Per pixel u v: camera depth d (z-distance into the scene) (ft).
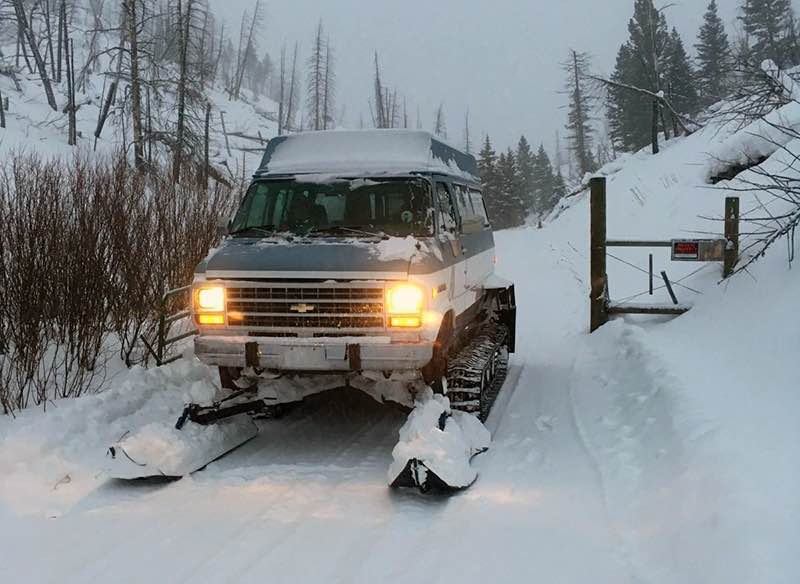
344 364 17.52
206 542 13.98
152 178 34.30
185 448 17.72
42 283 22.65
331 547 13.67
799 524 11.37
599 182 32.07
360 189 20.74
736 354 21.17
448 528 14.38
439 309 18.34
